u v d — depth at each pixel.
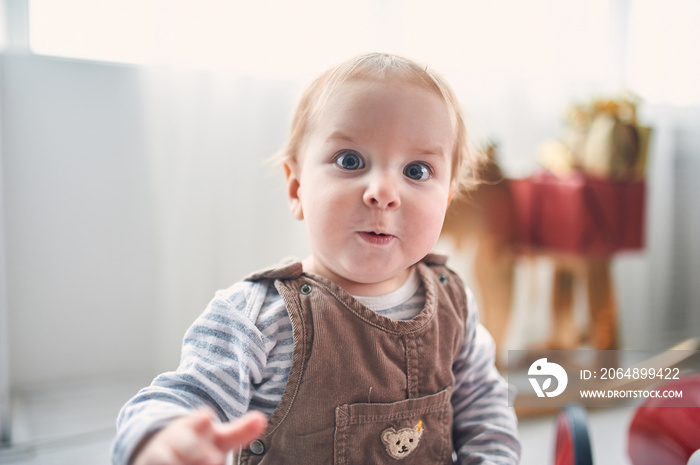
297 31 1.62
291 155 0.58
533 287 1.88
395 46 1.73
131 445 0.36
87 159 1.50
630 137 1.50
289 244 1.63
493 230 1.46
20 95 1.43
